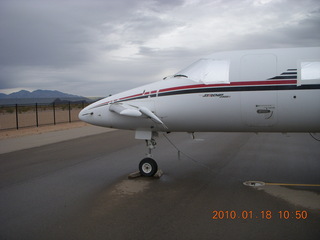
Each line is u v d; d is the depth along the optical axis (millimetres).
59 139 16156
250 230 4828
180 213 5594
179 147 13000
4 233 4918
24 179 8188
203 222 5172
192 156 10969
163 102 7410
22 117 38969
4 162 10406
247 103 6773
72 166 9688
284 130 7012
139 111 7395
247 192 6758
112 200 6391
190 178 8016
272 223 5078
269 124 6871
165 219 5332
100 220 5352
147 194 6742
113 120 8031
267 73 6676
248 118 6902
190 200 6293
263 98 6660
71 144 14375
